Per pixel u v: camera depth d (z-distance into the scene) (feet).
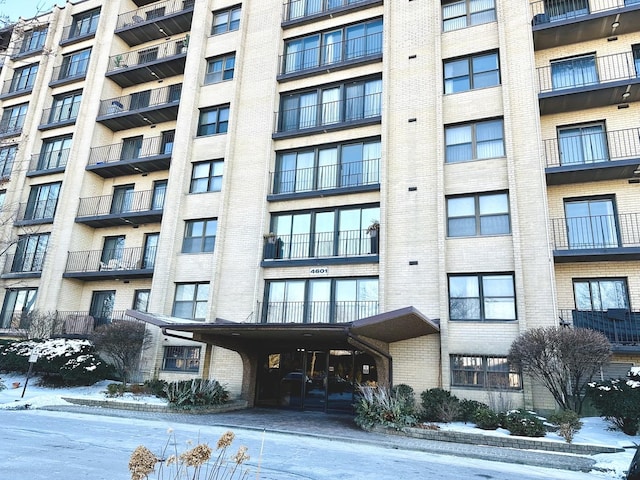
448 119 60.18
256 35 78.54
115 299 80.89
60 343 67.31
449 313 54.08
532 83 56.54
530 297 50.44
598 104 57.16
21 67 106.73
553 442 36.65
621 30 57.77
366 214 63.62
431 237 56.90
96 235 86.94
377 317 41.70
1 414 45.85
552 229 55.11
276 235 67.62
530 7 60.08
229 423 45.91
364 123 65.46
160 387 60.44
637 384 38.60
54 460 26.73
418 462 32.45
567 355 40.65
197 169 76.02
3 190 94.84
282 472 27.25
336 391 57.88
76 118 91.20
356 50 71.15
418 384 52.54
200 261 70.33
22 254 88.28
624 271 52.47
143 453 12.19
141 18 95.66
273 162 70.49
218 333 52.19
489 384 49.93
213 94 78.48
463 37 62.49
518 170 54.75
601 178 55.06
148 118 86.89
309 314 62.34
